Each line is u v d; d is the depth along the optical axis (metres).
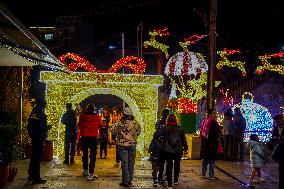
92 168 10.68
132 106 15.59
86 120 10.90
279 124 11.42
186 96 16.34
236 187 10.17
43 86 16.05
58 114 14.72
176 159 10.13
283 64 28.91
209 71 14.52
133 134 10.11
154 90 14.95
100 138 14.70
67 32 35.97
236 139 14.70
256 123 19.38
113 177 11.09
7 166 9.27
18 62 11.64
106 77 14.51
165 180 10.86
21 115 13.78
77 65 14.46
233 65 18.33
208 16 15.06
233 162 14.36
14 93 14.00
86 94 15.63
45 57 10.17
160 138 9.97
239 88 26.83
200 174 11.91
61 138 14.94
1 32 6.68
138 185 10.16
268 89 26.72
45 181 10.13
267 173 12.18
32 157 10.06
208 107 14.45
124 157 10.05
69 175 11.18
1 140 9.19
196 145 14.90
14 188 9.41
